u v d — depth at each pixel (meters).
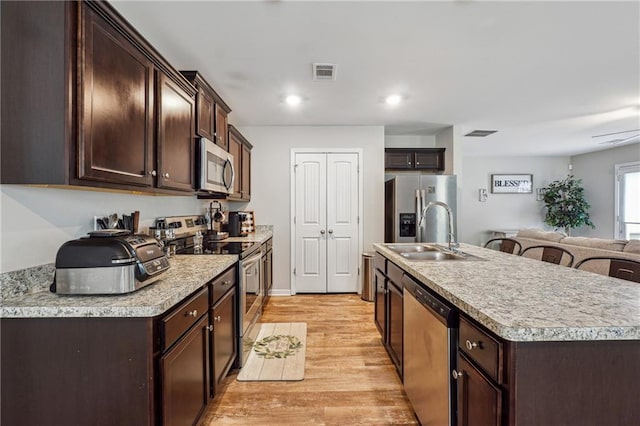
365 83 2.89
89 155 1.26
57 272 1.30
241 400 2.04
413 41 2.15
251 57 2.38
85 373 1.20
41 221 1.42
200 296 1.66
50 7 1.18
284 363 2.51
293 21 1.92
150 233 2.36
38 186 1.33
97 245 1.32
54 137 1.18
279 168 4.45
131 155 1.54
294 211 4.45
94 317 1.18
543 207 7.21
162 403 1.25
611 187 6.20
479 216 7.22
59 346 1.19
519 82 2.88
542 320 0.97
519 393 0.93
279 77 2.75
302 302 4.10
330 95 3.20
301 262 4.47
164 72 1.86
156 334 1.23
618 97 3.30
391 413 1.91
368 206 4.46
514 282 1.45
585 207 6.44
